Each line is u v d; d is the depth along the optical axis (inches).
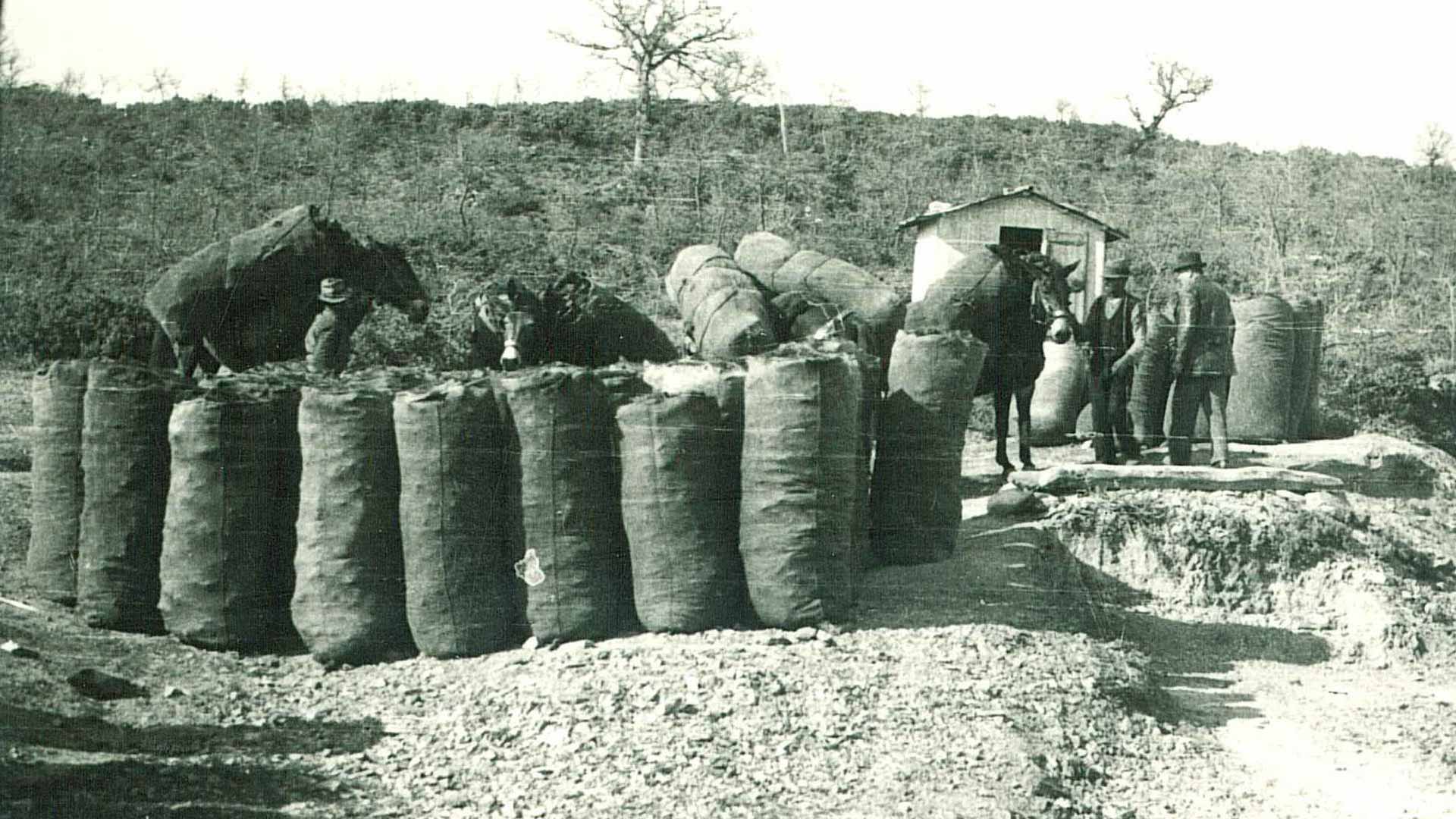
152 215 1425.9
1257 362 780.6
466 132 1861.5
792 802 361.4
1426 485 753.6
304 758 386.3
